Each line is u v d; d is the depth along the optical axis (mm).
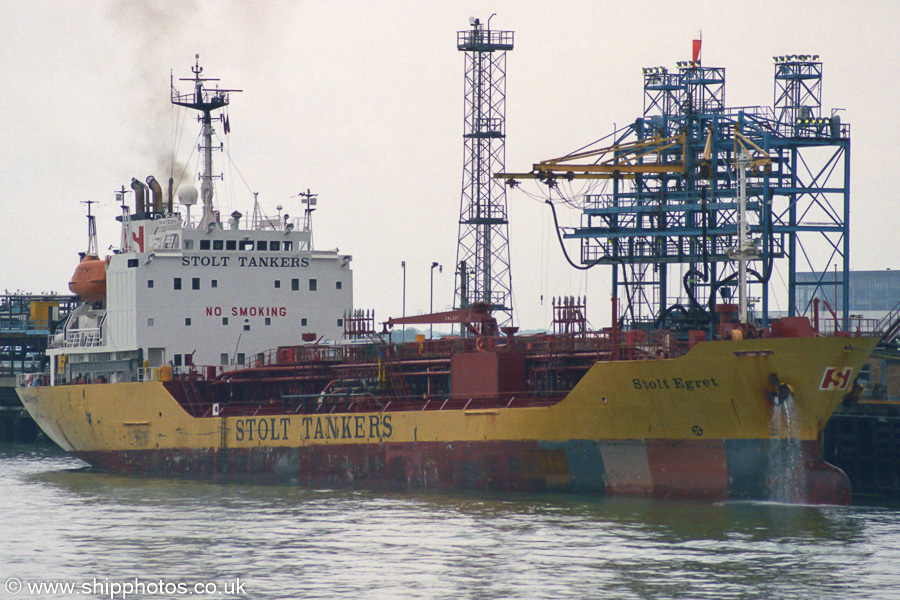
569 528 189750
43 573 168125
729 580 158750
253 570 167500
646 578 159750
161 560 174500
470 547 178125
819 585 156625
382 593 154750
